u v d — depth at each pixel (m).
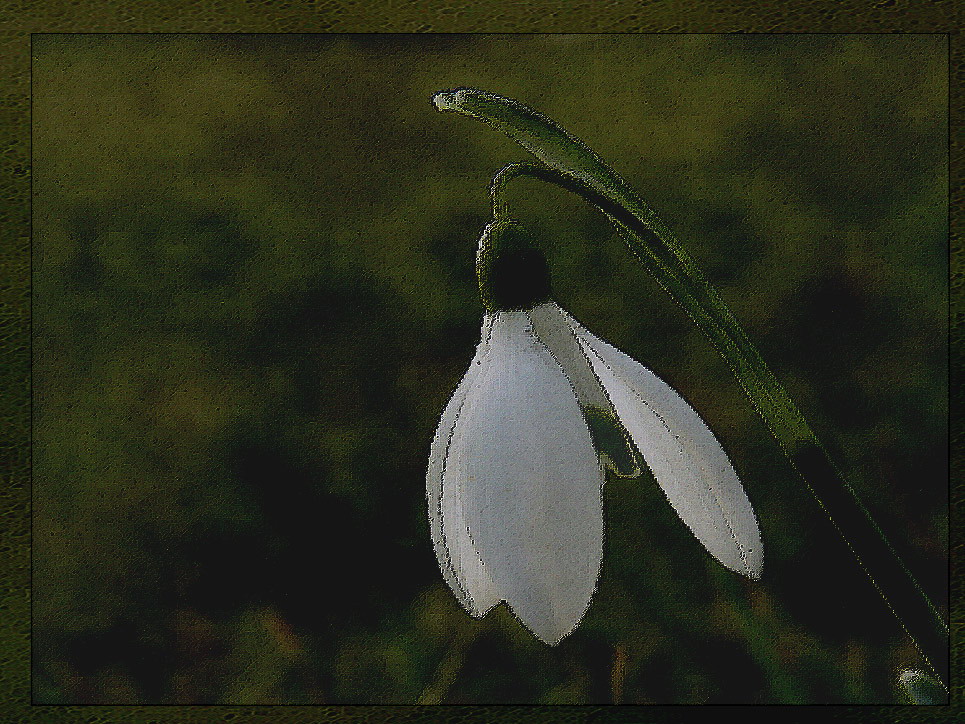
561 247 0.26
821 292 0.26
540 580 0.15
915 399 0.25
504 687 0.25
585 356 0.15
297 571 0.26
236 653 0.25
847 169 0.26
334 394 0.26
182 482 0.26
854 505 0.16
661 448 0.15
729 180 0.26
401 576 0.25
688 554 0.25
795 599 0.25
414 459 0.26
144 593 0.26
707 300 0.16
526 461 0.15
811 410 0.26
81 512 0.26
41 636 0.26
